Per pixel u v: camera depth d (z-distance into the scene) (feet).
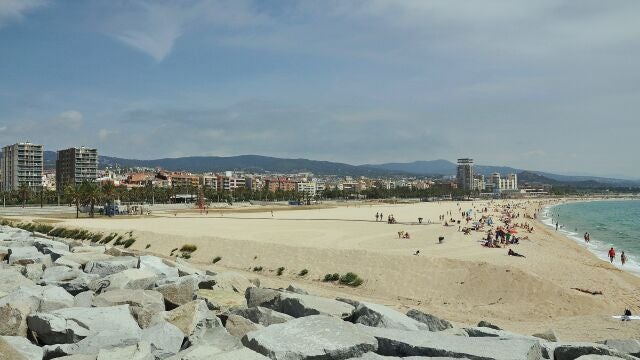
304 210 562.66
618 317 96.12
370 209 600.80
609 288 131.23
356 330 34.96
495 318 98.07
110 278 63.93
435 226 299.79
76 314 43.70
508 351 30.35
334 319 36.58
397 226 299.99
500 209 653.30
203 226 277.03
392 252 172.65
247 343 33.17
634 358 32.32
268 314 46.03
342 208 639.35
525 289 114.73
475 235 242.37
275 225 299.17
